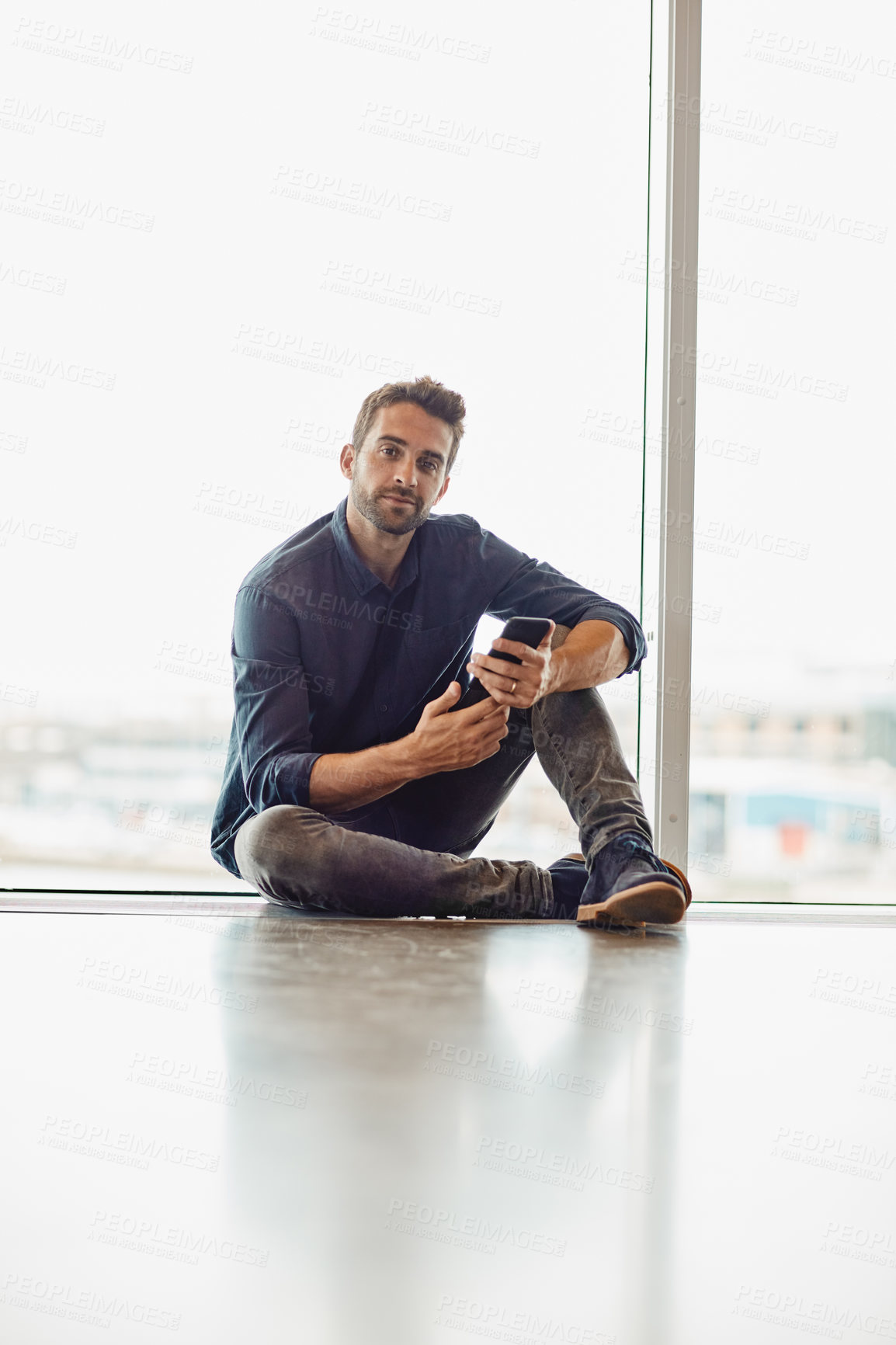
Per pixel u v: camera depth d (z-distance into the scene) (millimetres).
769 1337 636
